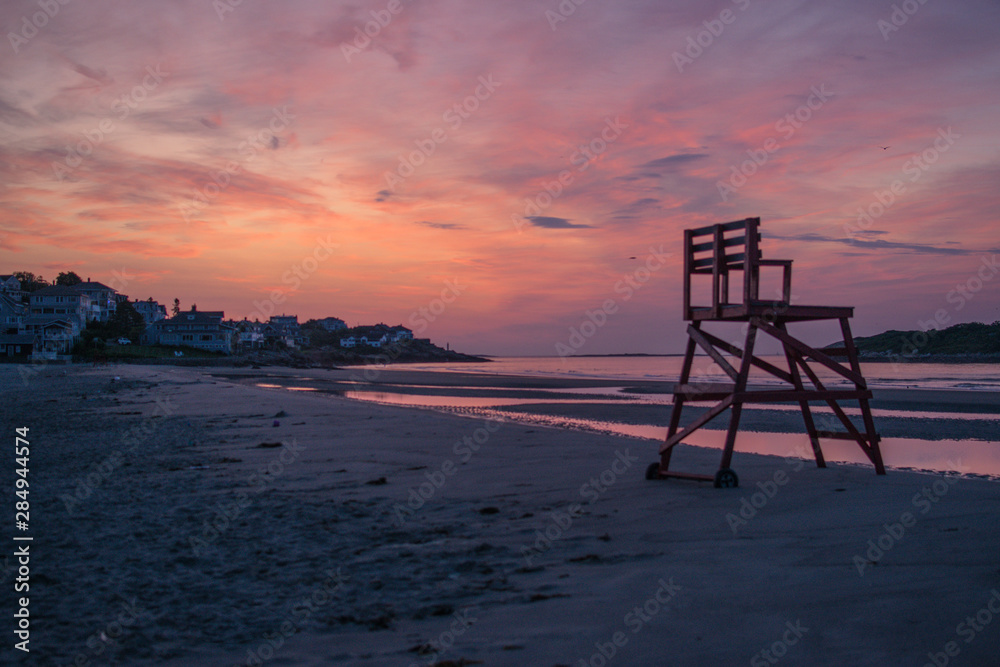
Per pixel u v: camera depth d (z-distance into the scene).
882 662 3.87
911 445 17.20
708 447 15.84
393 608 5.02
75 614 4.89
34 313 100.75
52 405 27.14
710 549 6.48
